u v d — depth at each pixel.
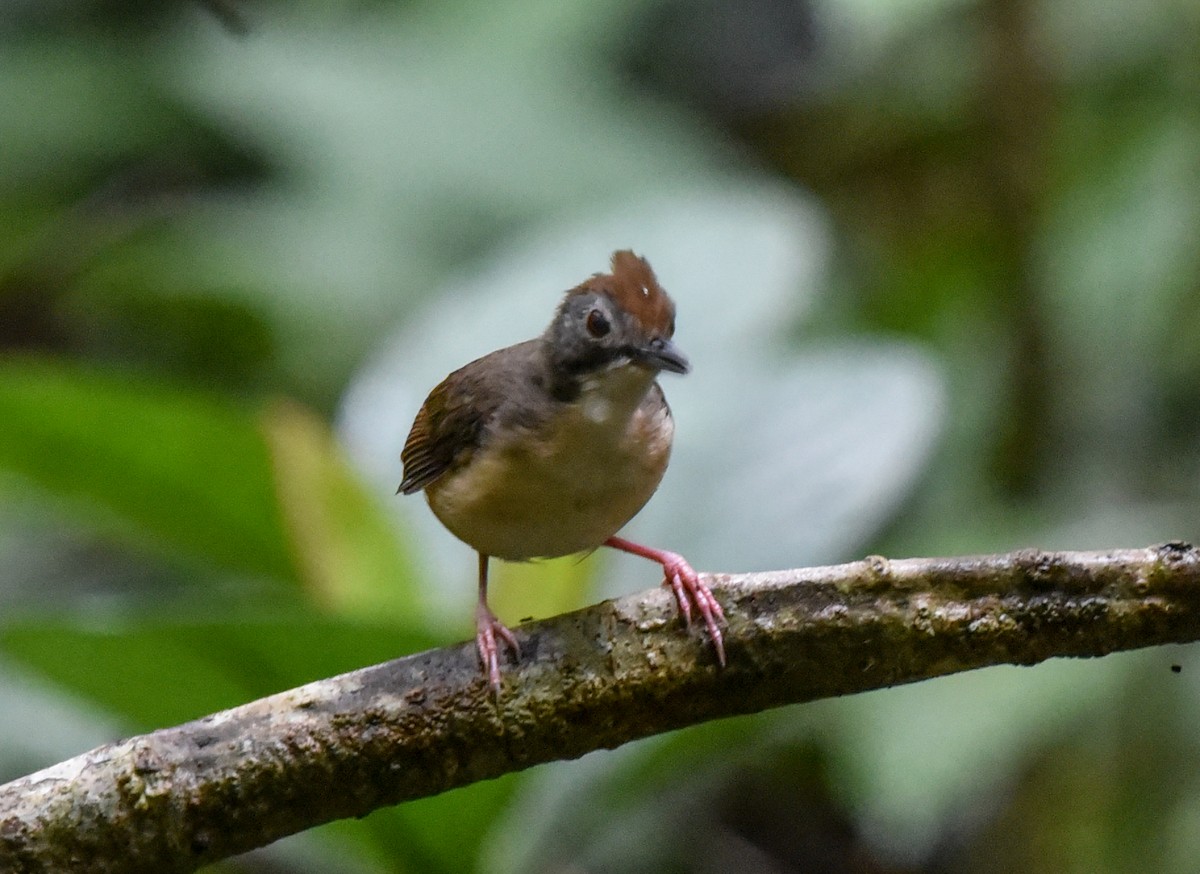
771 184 15.38
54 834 6.27
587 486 7.66
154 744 6.41
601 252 11.12
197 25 15.38
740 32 18.75
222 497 8.77
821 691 6.61
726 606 6.55
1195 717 11.01
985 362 12.93
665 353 7.66
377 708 6.50
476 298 10.89
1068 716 10.48
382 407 10.26
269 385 13.55
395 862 7.68
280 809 6.47
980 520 11.71
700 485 9.28
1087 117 13.41
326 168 14.52
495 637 6.70
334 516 8.68
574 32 15.84
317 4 16.11
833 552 8.80
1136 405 12.39
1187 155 12.71
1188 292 12.36
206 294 13.62
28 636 7.10
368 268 13.87
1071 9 13.48
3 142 14.78
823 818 12.55
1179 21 13.20
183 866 6.44
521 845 8.05
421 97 14.96
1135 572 6.32
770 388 9.81
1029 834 11.75
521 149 14.73
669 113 15.92
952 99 14.52
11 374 8.23
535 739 6.58
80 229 14.57
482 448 7.76
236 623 6.98
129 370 13.38
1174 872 10.83
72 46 15.57
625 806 8.41
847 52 14.66
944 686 10.72
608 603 6.72
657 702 6.61
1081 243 12.81
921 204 15.02
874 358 9.85
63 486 8.94
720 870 11.88
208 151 15.30
